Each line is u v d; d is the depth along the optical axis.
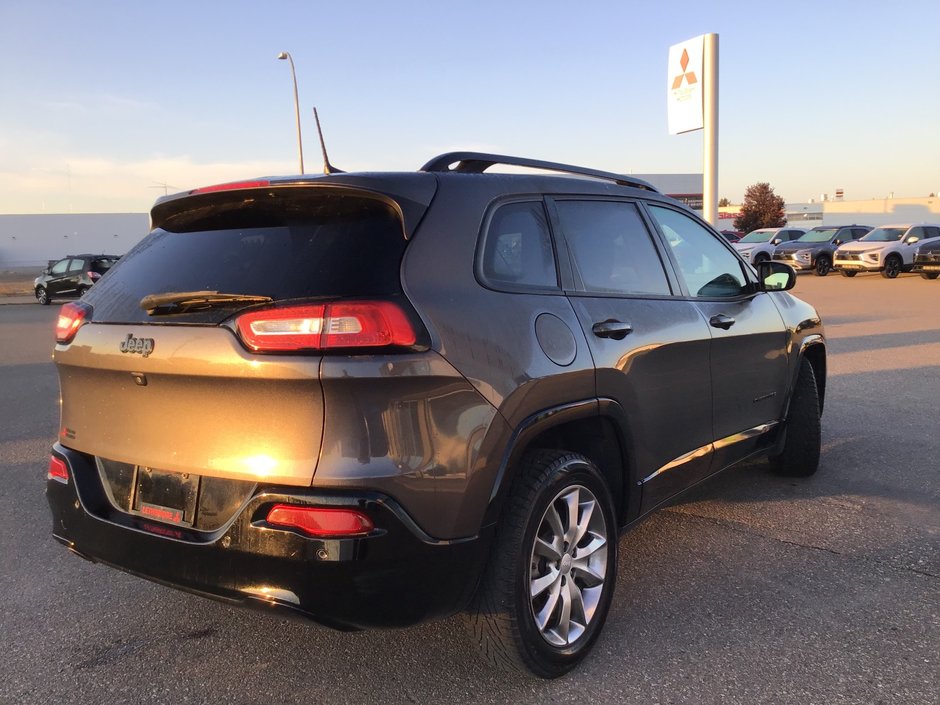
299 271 2.39
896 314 14.88
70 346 2.73
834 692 2.65
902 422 6.39
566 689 2.71
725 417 3.95
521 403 2.54
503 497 2.51
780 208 69.25
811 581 3.52
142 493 2.57
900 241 25.70
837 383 8.12
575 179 3.32
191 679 2.81
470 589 2.46
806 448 4.88
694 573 3.63
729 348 3.90
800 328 4.75
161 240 2.91
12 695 2.71
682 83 14.38
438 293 2.41
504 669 2.68
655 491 3.40
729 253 4.29
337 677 2.81
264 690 2.74
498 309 2.59
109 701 2.67
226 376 2.29
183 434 2.43
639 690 2.70
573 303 2.95
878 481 4.94
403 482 2.24
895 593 3.39
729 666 2.83
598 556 2.95
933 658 2.86
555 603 2.73
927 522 4.22
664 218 3.82
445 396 2.32
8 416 7.44
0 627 3.21
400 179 2.56
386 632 3.13
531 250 2.89
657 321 3.35
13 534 4.28
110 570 3.80
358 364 2.19
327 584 2.21
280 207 2.68
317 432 2.22
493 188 2.83
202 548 2.36
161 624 3.23
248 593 2.30
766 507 4.51
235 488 2.34
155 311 2.50
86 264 26.08
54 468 2.84
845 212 79.81
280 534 2.22
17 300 29.67
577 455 2.84
